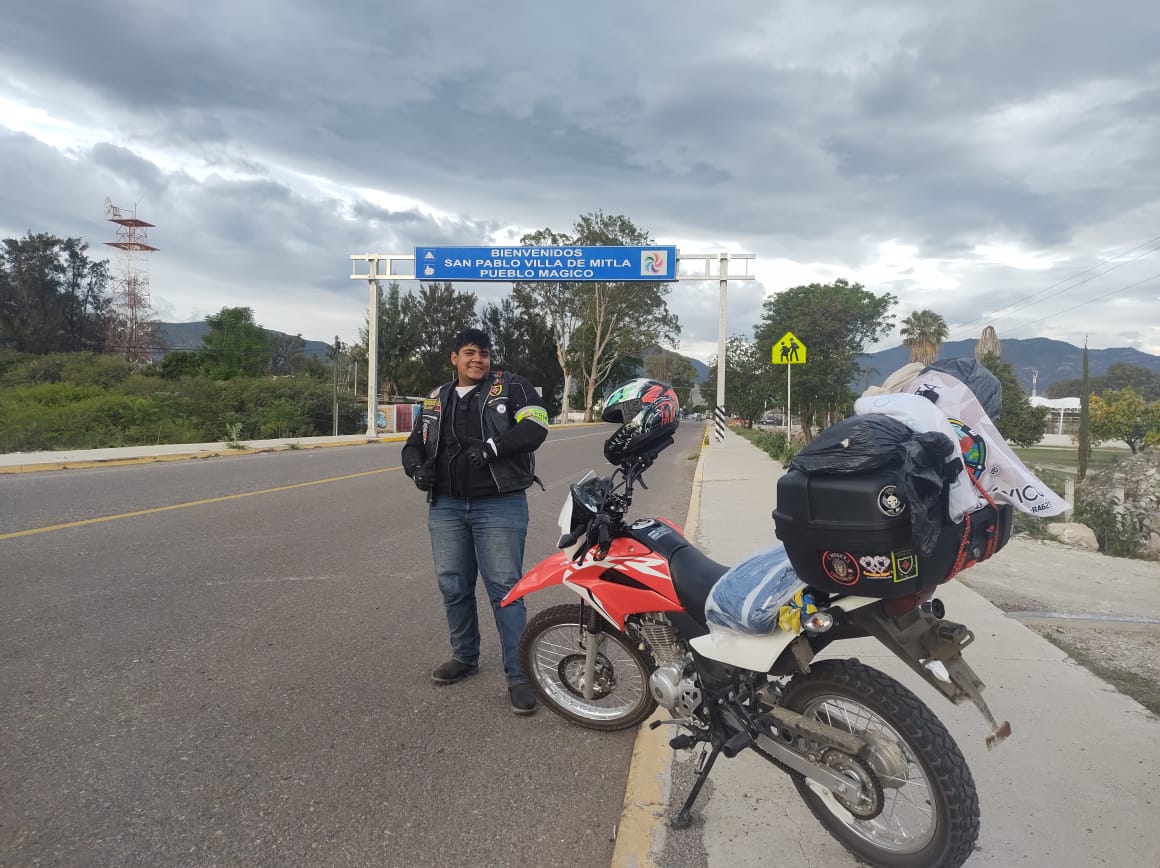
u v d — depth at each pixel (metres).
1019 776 3.06
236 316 50.41
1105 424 46.34
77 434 20.67
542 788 3.22
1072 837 2.66
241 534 7.88
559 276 24.91
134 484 11.23
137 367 42.62
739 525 8.64
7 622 4.94
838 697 2.46
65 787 3.07
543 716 3.91
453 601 4.16
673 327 57.94
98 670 4.25
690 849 2.67
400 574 6.50
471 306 56.91
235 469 13.86
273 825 2.88
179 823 2.87
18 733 3.50
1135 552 7.71
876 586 2.11
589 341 59.56
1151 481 8.30
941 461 2.08
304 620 5.23
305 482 12.17
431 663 4.55
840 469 2.11
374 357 25.78
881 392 2.50
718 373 25.81
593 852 2.79
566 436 30.73
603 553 3.12
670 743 2.90
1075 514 8.77
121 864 2.62
